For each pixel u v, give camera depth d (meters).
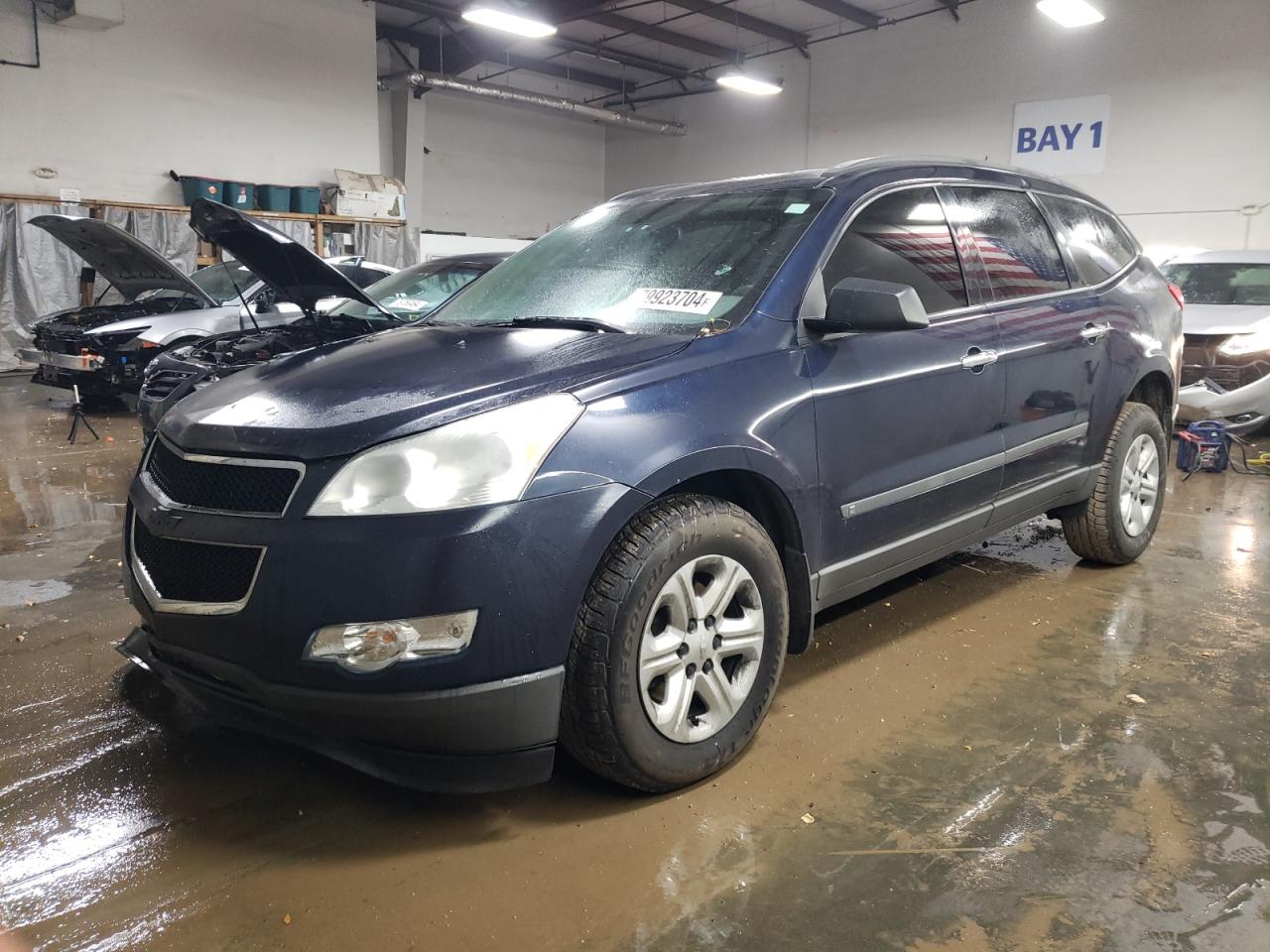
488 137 20.97
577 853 2.11
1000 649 3.27
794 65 19.20
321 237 14.68
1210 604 3.72
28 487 6.06
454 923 1.88
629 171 22.88
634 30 17.78
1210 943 1.82
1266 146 13.64
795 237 2.78
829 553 2.68
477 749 2.05
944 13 16.78
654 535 2.16
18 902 1.94
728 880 2.01
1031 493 3.50
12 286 12.43
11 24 12.61
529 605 1.99
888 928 1.86
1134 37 14.69
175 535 2.14
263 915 1.91
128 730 2.70
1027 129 16.03
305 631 1.96
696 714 2.38
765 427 2.42
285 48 15.14
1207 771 2.46
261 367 2.69
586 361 2.31
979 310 3.22
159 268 6.11
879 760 2.51
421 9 16.53
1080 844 2.14
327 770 2.49
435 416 2.06
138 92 13.77
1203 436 6.33
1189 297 8.27
